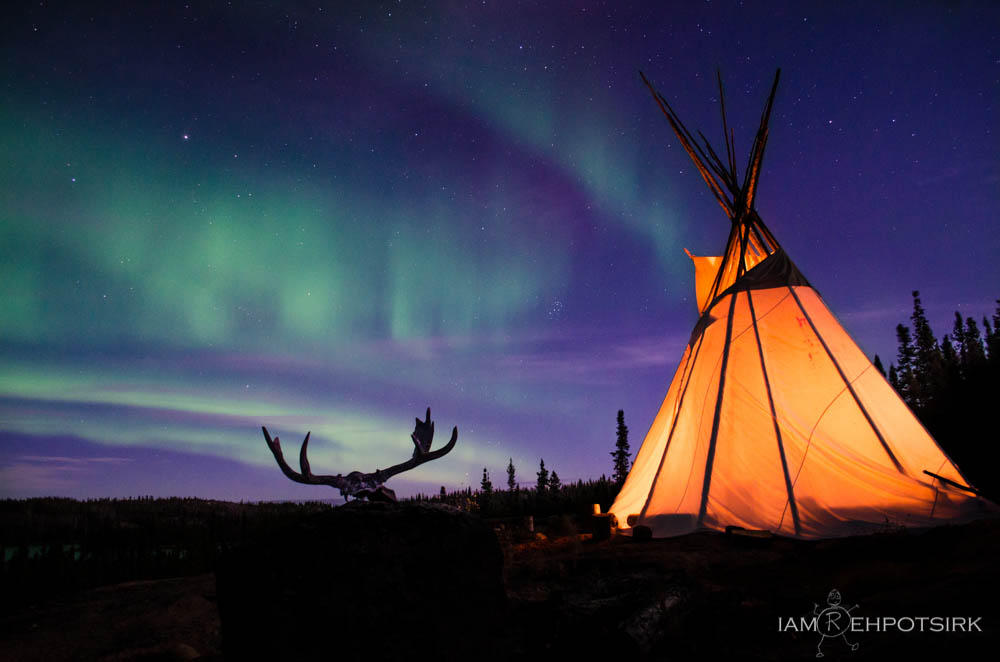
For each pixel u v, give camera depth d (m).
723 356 10.95
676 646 3.99
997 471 13.23
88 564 8.73
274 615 2.68
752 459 9.89
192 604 6.77
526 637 4.13
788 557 7.09
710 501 9.59
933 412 19.86
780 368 10.68
